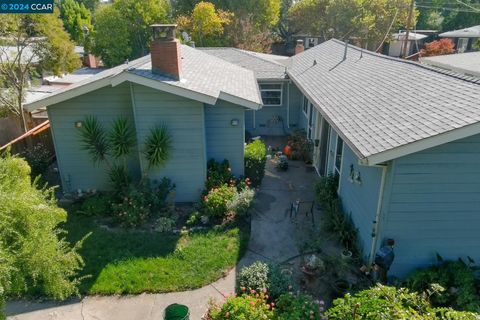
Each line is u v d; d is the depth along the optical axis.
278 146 15.62
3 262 4.14
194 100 9.58
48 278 4.74
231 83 11.73
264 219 9.56
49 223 4.83
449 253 7.00
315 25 40.03
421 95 7.68
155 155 9.66
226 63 15.86
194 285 7.16
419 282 6.63
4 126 16.75
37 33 16.12
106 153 10.53
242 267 7.71
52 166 13.12
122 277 7.32
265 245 8.48
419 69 9.56
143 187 9.90
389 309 4.56
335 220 8.70
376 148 6.03
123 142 9.79
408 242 6.92
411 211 6.65
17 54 16.11
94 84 9.60
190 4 39.28
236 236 8.71
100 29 36.09
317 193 10.30
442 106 6.71
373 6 34.66
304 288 7.02
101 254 8.05
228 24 34.81
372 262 7.30
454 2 44.50
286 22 48.59
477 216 6.65
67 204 10.45
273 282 6.57
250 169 11.56
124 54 36.72
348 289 6.80
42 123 15.54
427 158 6.24
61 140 10.48
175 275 7.40
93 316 6.44
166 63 9.71
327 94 10.52
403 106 7.43
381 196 6.77
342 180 9.45
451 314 4.34
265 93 16.55
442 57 21.56
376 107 7.97
